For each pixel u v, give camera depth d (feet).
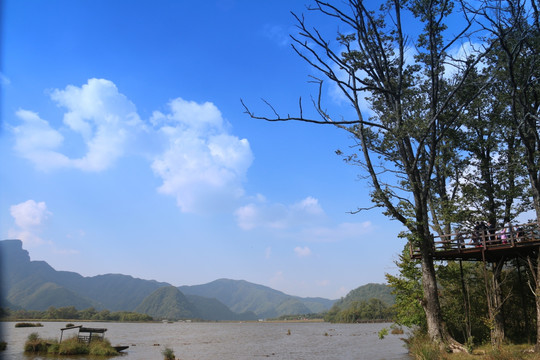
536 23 79.20
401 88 97.55
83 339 143.54
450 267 108.88
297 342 223.30
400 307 108.99
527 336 93.20
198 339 263.08
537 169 82.02
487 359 72.38
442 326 86.48
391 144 97.35
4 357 122.11
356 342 204.23
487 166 100.78
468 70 82.79
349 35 96.32
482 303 101.19
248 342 228.22
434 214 112.06
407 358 110.42
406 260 106.73
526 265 97.50
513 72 84.48
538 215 80.59
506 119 98.17
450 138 102.94
